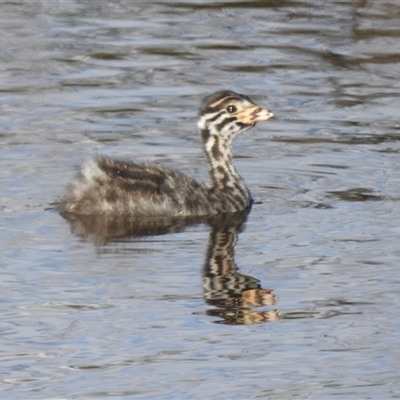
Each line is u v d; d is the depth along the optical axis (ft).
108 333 43.19
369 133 68.44
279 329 43.68
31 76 77.66
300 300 46.19
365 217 55.77
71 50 83.20
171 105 72.69
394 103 73.82
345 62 81.76
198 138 67.51
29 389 39.19
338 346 42.29
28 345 42.22
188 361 41.16
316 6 94.89
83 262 49.90
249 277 48.37
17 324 43.83
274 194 59.72
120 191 56.80
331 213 56.49
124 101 73.20
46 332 43.21
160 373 40.27
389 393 39.01
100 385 39.45
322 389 39.32
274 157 64.85
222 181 59.00
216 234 54.24
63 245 51.90
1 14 91.71
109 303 45.68
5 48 83.20
